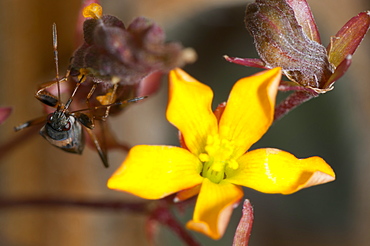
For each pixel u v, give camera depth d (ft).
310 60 0.29
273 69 0.29
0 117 0.32
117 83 0.29
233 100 0.29
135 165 0.28
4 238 0.38
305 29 0.29
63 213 0.38
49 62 0.38
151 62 0.27
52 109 0.31
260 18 0.29
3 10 0.38
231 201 0.28
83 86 0.30
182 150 0.29
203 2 0.39
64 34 0.37
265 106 0.29
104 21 0.28
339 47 0.29
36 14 0.38
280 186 0.29
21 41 0.38
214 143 0.29
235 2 0.39
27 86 0.38
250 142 0.29
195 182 0.29
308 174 0.29
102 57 0.27
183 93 0.29
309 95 0.30
